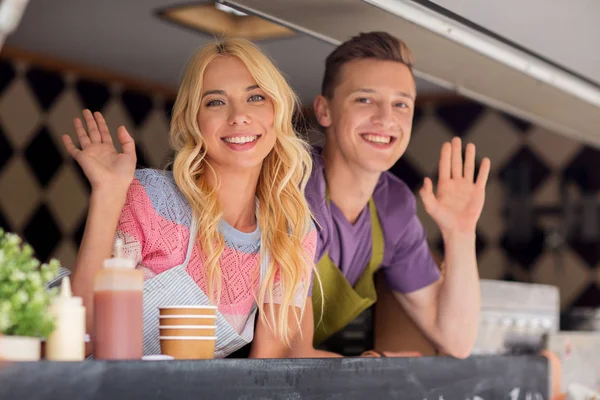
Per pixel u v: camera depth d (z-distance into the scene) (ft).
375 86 6.24
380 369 5.48
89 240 4.72
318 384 4.97
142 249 5.04
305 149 5.93
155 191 5.13
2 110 12.46
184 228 5.17
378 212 6.63
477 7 6.38
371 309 7.26
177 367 4.14
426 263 6.81
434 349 7.07
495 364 6.63
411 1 6.04
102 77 13.33
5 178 12.46
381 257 6.67
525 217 13.71
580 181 13.46
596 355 8.48
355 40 6.36
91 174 4.78
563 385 8.04
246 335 5.37
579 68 7.84
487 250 13.91
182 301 5.11
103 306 4.05
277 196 5.46
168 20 10.87
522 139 13.82
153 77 13.62
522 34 6.96
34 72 12.73
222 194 5.33
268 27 10.78
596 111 9.09
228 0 5.96
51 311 3.87
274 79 5.29
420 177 14.28
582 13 7.34
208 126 5.16
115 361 3.88
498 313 7.57
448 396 6.13
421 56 7.18
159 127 13.99
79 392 3.75
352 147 6.27
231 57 5.22
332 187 6.44
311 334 5.99
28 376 3.60
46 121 12.85
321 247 6.28
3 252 3.68
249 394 4.50
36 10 10.69
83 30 11.48
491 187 13.94
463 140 14.11
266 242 5.43
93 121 4.95
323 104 6.52
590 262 13.33
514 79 7.82
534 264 13.64
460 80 7.97
